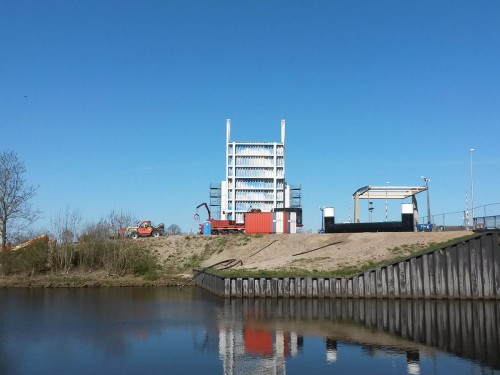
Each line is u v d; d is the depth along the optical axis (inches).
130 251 2871.6
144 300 1963.6
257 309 1676.9
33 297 2082.9
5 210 2861.7
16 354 1035.9
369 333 1234.0
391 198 3341.5
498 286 1849.2
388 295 1894.7
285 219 3132.4
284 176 5017.2
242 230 3476.9
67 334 1250.0
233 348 1075.3
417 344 1102.4
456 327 1310.3
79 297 2081.7
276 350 1053.2
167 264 2989.7
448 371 882.8
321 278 1952.5
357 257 2252.7
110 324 1392.7
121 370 904.9
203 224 3444.9
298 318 1476.4
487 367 907.4
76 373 888.9
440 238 2273.6
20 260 2768.2
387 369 898.7
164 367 922.1
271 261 2470.5
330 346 1087.6
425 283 1875.0
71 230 2999.5
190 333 1250.6
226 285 2004.2
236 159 5007.4
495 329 1278.3
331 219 2807.6
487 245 1860.2
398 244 2290.8
